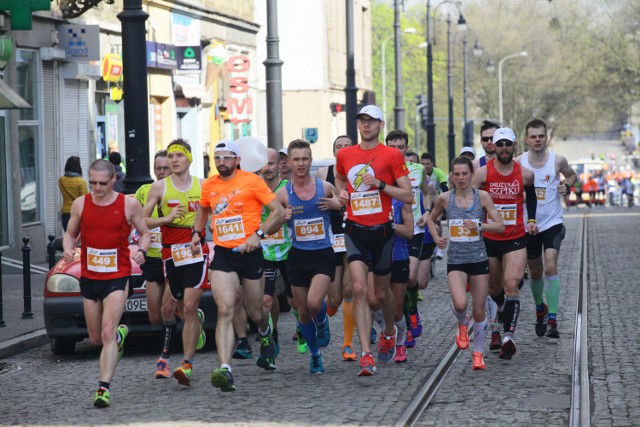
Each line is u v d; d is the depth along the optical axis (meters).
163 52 41.44
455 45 130.75
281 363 15.38
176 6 43.94
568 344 16.22
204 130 48.47
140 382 14.29
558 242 16.86
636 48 104.25
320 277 13.92
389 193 13.79
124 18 22.05
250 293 13.77
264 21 70.50
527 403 12.16
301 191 14.04
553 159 16.97
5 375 15.36
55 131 33.53
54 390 14.01
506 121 130.88
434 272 28.22
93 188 13.07
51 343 17.30
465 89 85.75
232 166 13.51
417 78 135.62
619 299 21.52
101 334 13.30
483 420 11.36
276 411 12.01
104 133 37.72
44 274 28.12
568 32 126.81
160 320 14.83
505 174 15.12
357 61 82.31
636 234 41.81
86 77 34.72
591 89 111.50
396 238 14.67
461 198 14.59
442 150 136.25
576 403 12.12
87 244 13.12
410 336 16.33
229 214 13.50
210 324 16.58
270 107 31.16
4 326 19.22
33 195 32.62
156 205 14.30
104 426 11.57
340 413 11.78
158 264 14.62
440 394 12.82
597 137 185.62
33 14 31.58
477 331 14.42
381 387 13.23
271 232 13.67
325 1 73.19
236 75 50.47
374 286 14.17
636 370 13.91
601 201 87.12
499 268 15.41
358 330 13.92
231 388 13.04
